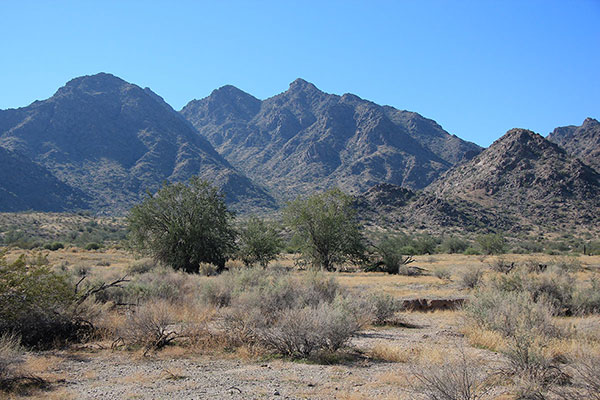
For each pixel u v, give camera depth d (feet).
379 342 39.91
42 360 31.50
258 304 45.93
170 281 68.28
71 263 145.18
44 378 27.63
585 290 56.75
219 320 44.86
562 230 446.60
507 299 42.80
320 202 140.67
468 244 307.37
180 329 42.45
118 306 50.70
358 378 27.45
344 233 138.10
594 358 23.45
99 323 41.91
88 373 28.99
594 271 118.83
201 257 128.16
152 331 37.50
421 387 22.86
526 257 187.93
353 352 35.24
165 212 131.44
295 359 33.45
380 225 450.71
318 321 35.01
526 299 41.68
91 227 384.27
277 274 73.82
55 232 343.26
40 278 38.50
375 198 534.78
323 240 137.80
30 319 36.83
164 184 133.18
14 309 35.99
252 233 144.66
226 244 134.31
